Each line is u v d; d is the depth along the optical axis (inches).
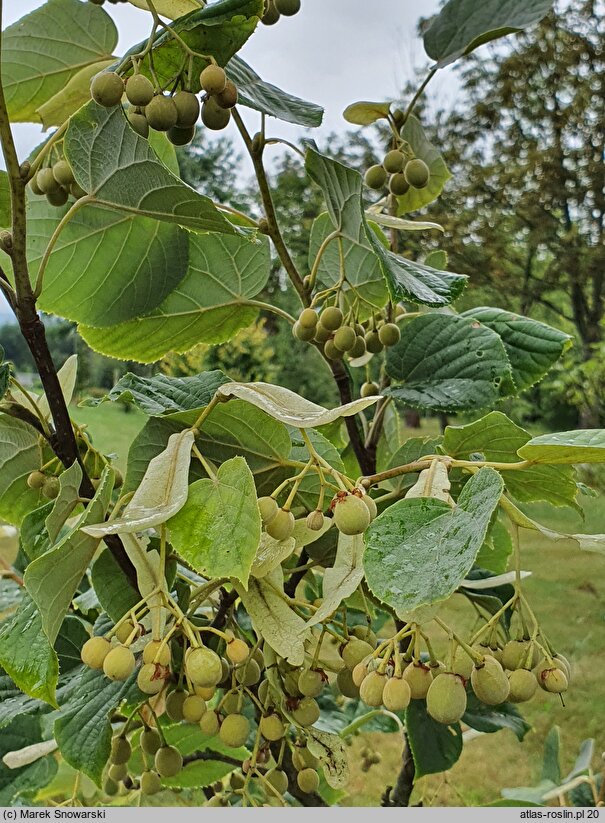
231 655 28.2
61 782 59.4
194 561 27.7
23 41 44.9
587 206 372.8
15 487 44.3
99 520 31.2
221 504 28.7
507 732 126.5
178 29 34.0
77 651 42.1
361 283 50.3
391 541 25.0
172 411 37.5
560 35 366.3
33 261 44.3
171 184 35.0
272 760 43.0
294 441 37.9
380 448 61.7
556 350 47.9
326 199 44.4
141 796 51.9
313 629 34.9
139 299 46.9
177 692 34.5
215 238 47.2
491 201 378.0
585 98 365.7
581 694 137.1
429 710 27.1
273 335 255.9
